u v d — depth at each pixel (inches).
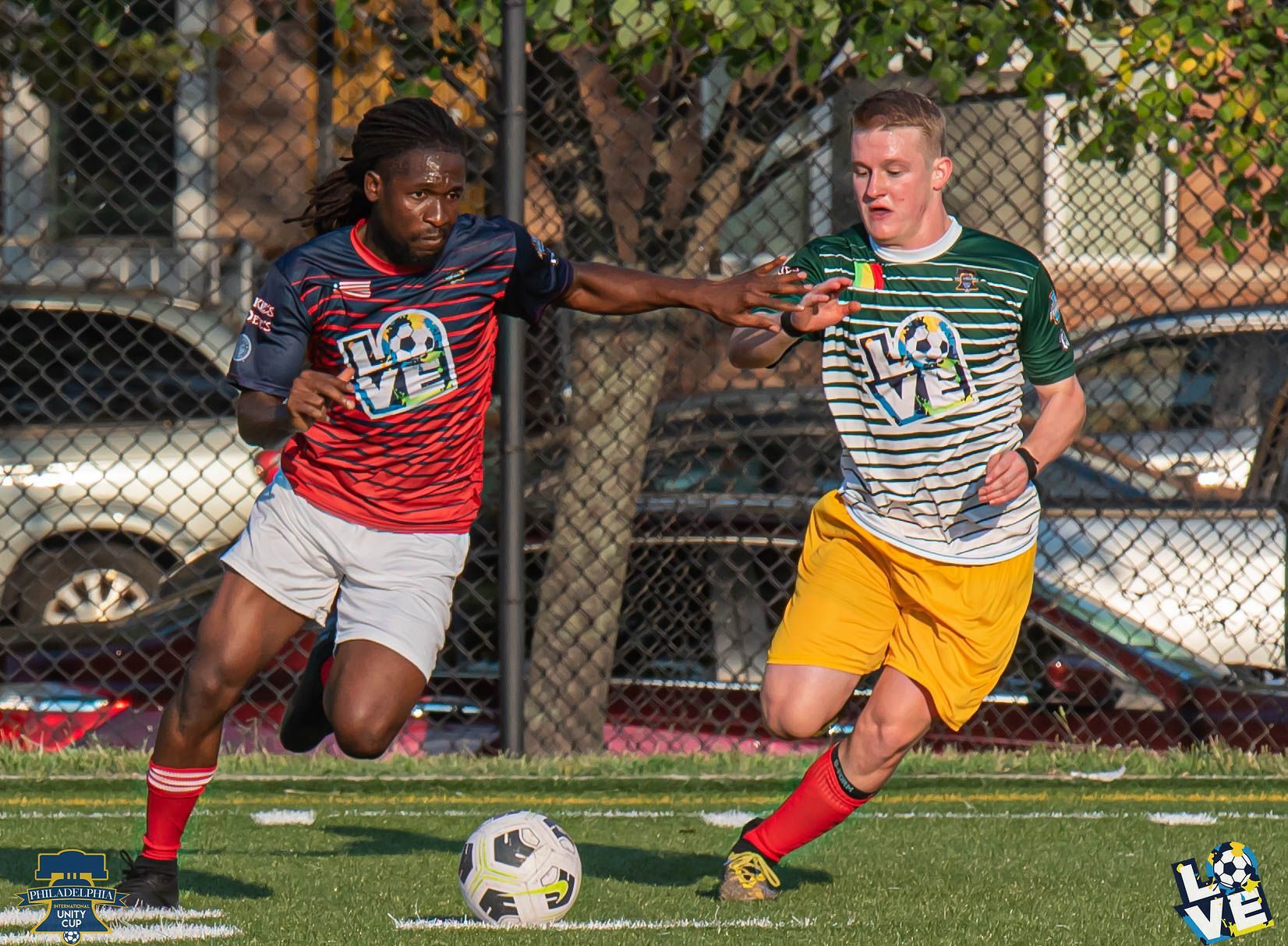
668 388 990.4
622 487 906.7
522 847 502.3
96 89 994.1
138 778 777.6
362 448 473.7
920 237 517.7
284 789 773.3
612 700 935.7
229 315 1115.9
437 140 447.5
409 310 465.7
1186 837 670.5
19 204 1270.9
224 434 1042.1
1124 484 1016.2
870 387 524.4
